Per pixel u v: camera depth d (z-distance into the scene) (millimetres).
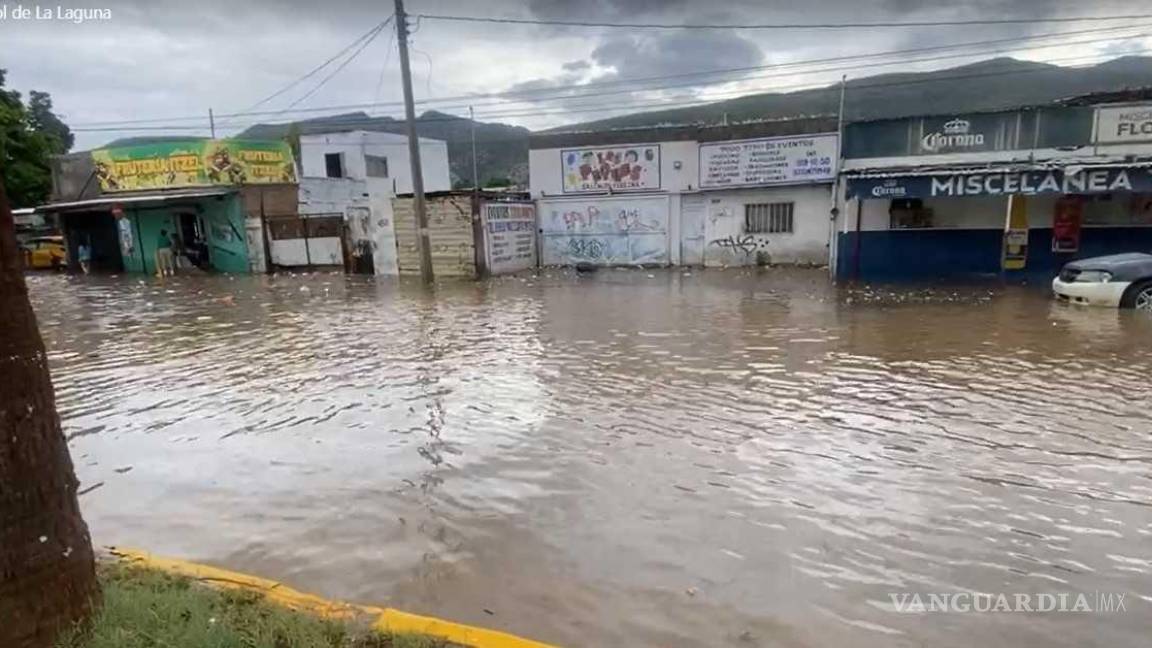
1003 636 3506
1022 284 17516
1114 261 13398
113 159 29125
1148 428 6559
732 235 24281
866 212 20406
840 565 4215
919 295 15961
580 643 3480
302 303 17500
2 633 2756
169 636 3025
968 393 7836
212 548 4625
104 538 4816
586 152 25469
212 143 27562
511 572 4199
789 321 12836
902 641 3480
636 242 25500
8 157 33469
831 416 7121
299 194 30922
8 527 2770
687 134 24172
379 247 24906
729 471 5719
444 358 10383
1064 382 8188
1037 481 5398
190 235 29250
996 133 18938
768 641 3488
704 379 8734
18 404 2785
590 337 11758
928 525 4711
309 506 5242
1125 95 18484
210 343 12266
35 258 31844
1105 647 3410
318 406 8008
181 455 6496
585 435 6691
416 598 3928
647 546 4488
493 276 23469
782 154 22891
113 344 12414
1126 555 4281
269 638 3088
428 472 5852
